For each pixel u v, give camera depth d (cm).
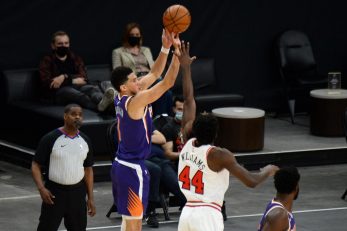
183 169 1385
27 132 2525
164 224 1994
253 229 1964
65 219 1738
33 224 1989
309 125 2959
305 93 3103
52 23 2747
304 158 2569
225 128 2534
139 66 2623
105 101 2356
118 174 1560
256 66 3072
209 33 2981
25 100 2623
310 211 2128
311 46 3119
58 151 1695
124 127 1525
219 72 3017
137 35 2628
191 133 1412
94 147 2366
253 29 3050
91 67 2741
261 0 3047
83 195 1730
